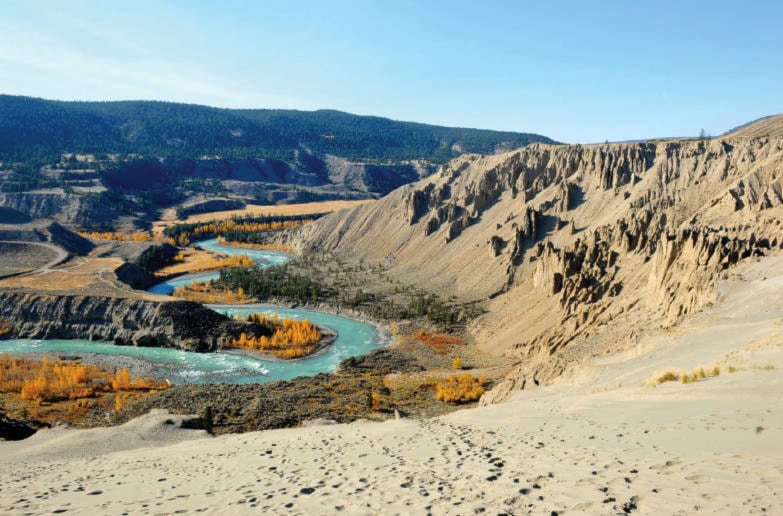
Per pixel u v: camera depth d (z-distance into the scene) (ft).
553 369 221.87
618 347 196.34
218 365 424.46
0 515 62.64
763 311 134.82
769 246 251.60
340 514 49.49
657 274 281.54
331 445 103.09
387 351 430.20
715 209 387.34
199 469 92.38
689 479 43.47
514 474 54.90
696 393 80.43
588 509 40.47
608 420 79.36
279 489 63.31
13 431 215.72
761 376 77.56
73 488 82.89
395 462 72.43
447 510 45.78
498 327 451.53
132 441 185.26
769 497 35.73
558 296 411.75
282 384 337.52
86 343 475.72
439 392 303.68
